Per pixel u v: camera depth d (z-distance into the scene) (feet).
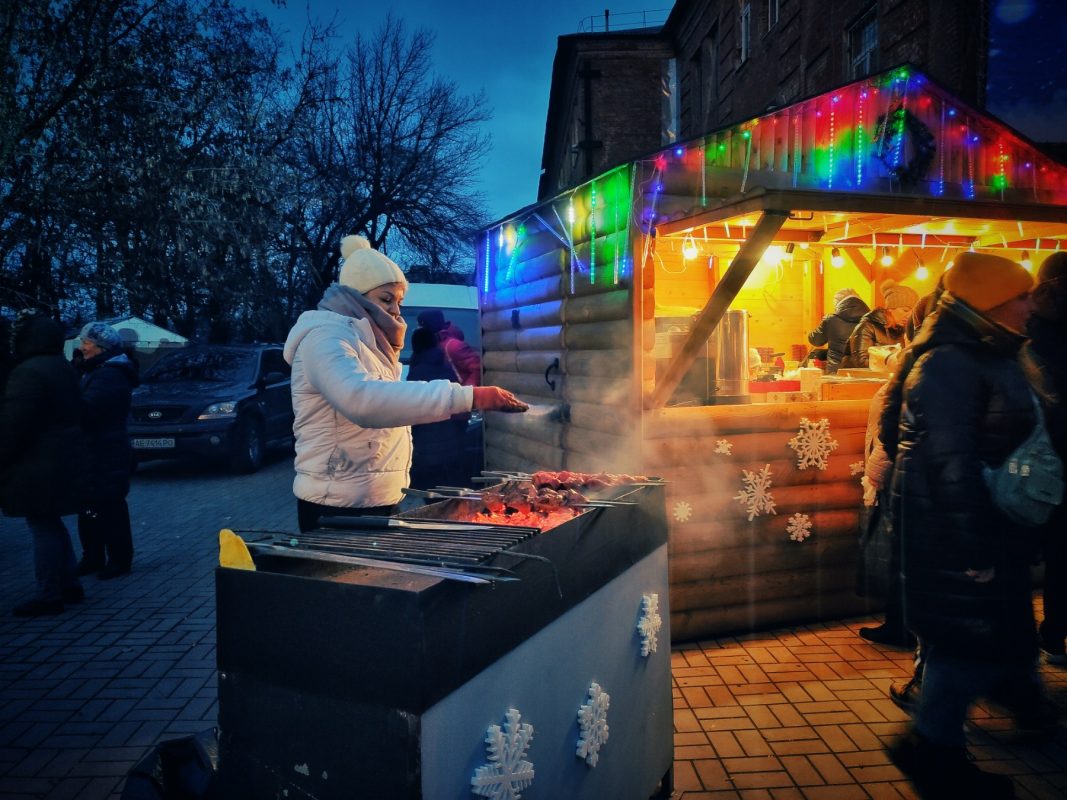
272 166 42.60
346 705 4.91
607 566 7.45
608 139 68.03
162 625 15.52
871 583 13.21
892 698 11.50
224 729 5.44
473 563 5.22
